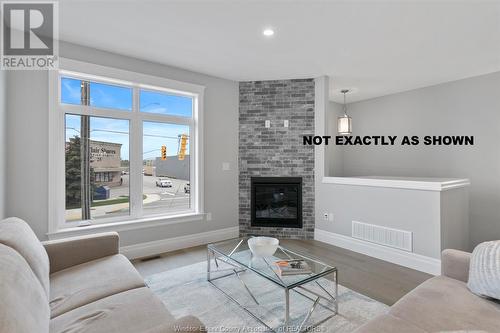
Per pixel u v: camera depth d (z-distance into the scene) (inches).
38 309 42.3
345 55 125.0
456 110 161.6
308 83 158.2
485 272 54.3
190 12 89.7
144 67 130.6
